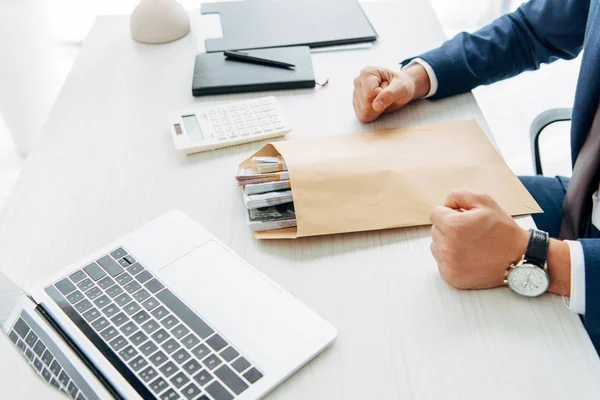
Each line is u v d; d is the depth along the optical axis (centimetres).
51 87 185
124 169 82
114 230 72
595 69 83
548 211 100
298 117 92
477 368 56
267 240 71
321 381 55
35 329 60
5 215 74
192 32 115
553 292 63
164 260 67
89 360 56
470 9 194
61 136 89
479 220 63
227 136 86
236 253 68
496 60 100
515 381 54
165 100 97
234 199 77
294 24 114
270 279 64
